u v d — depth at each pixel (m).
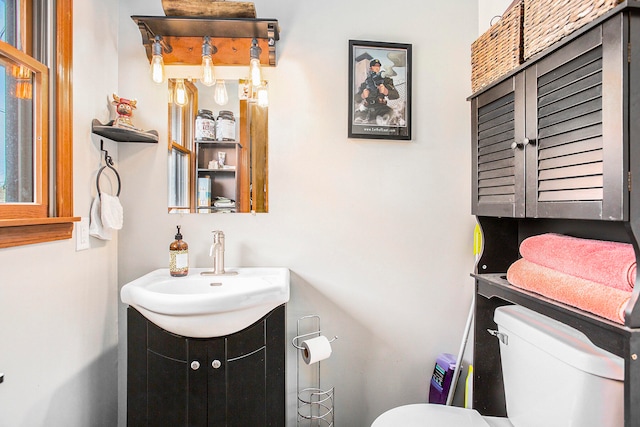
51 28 1.14
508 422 1.20
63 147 1.16
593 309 0.85
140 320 1.24
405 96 1.66
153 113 1.56
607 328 0.81
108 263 1.47
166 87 1.57
